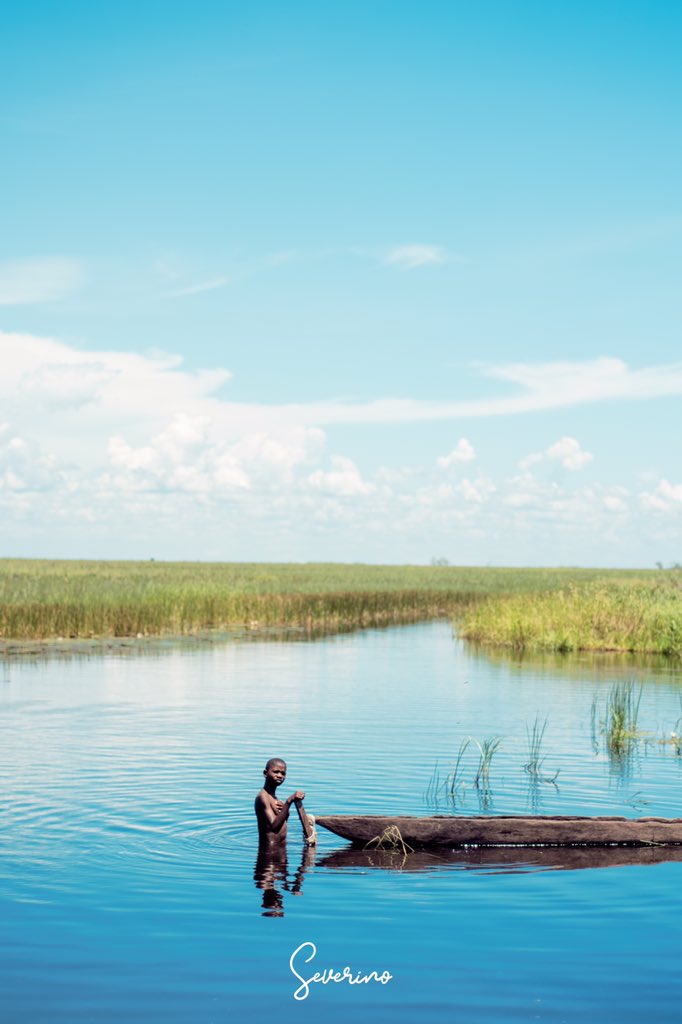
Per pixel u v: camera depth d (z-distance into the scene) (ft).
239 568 333.21
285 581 244.22
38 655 94.22
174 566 322.55
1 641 105.29
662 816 37.45
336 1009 20.92
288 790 40.63
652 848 33.58
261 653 98.99
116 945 24.36
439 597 191.31
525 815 36.63
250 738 51.67
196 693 69.05
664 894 28.45
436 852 32.94
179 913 26.58
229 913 26.66
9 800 38.22
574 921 26.21
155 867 30.55
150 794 39.40
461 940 24.89
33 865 30.48
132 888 28.55
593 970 23.03
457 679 77.66
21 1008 21.06
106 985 22.16
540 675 80.43
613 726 52.90
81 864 30.66
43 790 39.88
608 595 117.19
